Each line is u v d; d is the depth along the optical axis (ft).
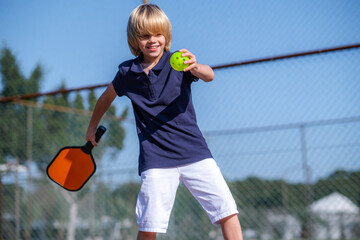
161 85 7.13
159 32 7.09
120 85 7.45
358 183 15.14
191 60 6.53
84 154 8.32
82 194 19.52
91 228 18.80
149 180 7.12
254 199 16.11
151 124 7.25
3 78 33.78
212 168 7.13
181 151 7.10
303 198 15.57
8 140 21.83
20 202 18.61
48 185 19.26
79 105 25.73
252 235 16.03
